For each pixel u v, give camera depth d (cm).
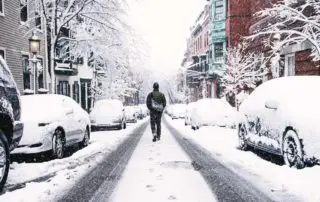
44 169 845
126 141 1482
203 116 1762
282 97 852
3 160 648
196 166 856
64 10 1992
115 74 2389
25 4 2034
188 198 579
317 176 654
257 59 2441
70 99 1256
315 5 1222
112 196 598
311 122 714
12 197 598
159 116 1452
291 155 773
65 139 1072
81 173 794
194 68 5369
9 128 702
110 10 1978
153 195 598
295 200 560
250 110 1018
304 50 1777
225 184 672
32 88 2142
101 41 2138
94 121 2164
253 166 841
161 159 967
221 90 3388
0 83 677
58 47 2673
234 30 3381
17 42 1995
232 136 1491
